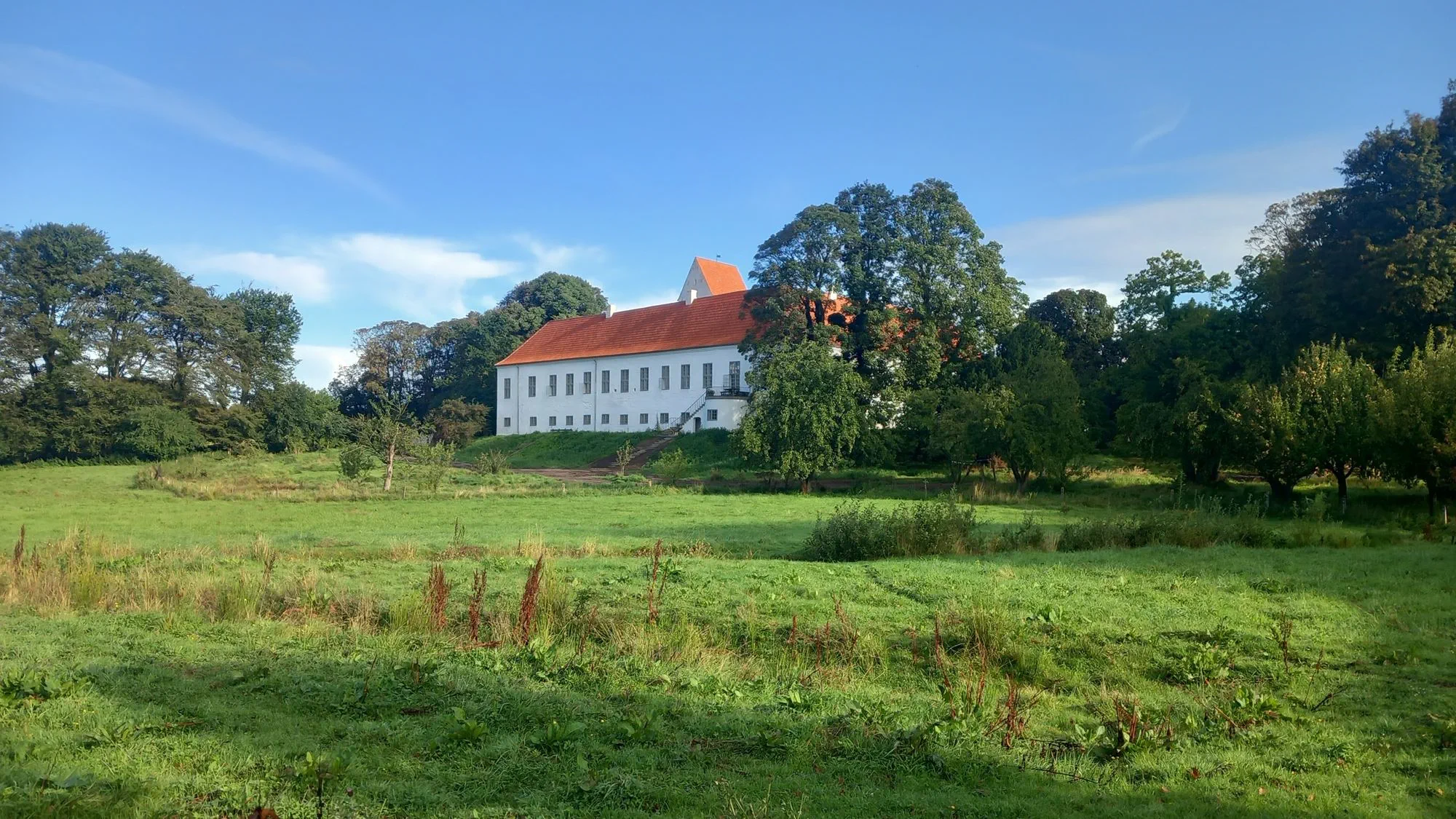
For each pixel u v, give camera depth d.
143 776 6.30
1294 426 30.56
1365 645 10.73
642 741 7.48
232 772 6.48
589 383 80.06
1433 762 7.14
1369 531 22.56
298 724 7.75
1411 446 27.12
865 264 54.19
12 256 67.56
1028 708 8.88
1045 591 13.96
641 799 6.21
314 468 54.69
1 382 65.62
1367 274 34.44
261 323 83.81
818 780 6.72
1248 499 33.44
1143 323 44.34
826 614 12.52
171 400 71.25
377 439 41.56
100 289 70.75
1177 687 9.74
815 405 41.44
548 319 98.69
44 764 6.54
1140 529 20.84
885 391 50.38
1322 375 31.22
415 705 8.38
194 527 26.23
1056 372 39.59
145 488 42.44
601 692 9.00
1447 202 34.88
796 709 8.61
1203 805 6.29
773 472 42.72
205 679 9.15
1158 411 38.16
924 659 10.75
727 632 11.95
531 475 50.03
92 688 8.60
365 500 35.94
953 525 20.22
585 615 12.16
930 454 46.69
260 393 76.81
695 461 57.34
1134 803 6.36
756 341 56.03
